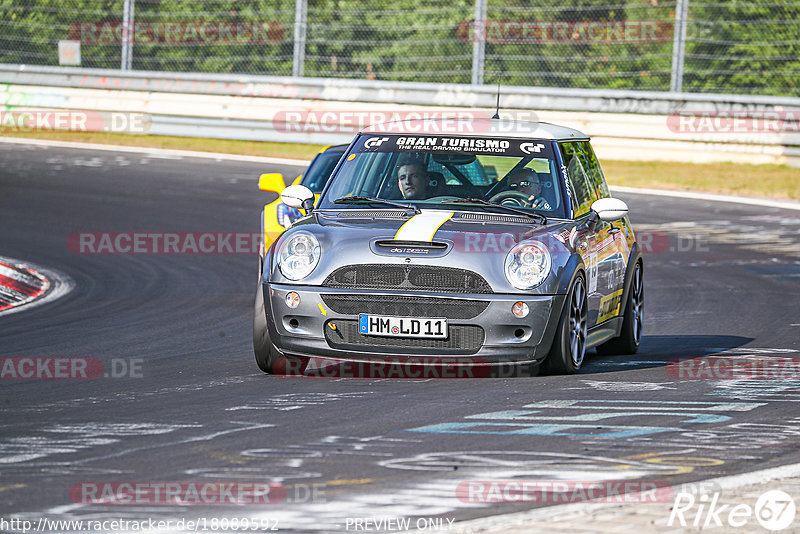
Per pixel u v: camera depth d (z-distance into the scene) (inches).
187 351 1251.2
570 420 884.6
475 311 1023.6
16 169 2965.1
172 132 3644.2
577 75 3486.7
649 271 1920.5
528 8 3494.1
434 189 1147.9
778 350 1266.0
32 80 3752.5
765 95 3395.7
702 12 3425.2
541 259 1040.2
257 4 3762.3
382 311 1029.2
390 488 691.4
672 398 982.4
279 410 920.3
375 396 976.9
